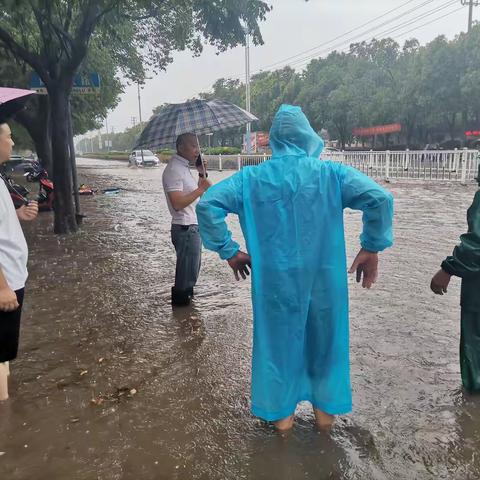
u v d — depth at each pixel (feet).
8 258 9.27
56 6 25.36
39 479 7.86
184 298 15.87
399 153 60.18
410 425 8.98
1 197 9.17
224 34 29.22
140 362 11.95
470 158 52.24
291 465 8.02
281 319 7.99
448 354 11.76
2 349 9.53
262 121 164.04
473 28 88.84
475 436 8.61
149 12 32.22
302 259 7.81
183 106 15.31
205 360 11.97
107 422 9.43
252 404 8.45
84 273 20.49
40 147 56.90
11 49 27.22
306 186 7.80
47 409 9.94
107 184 70.08
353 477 7.68
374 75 118.21
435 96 94.12
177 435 8.96
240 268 8.50
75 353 12.58
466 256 9.09
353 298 15.88
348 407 8.49
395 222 29.89
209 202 7.87
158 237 28.53
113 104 79.36
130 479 7.82
